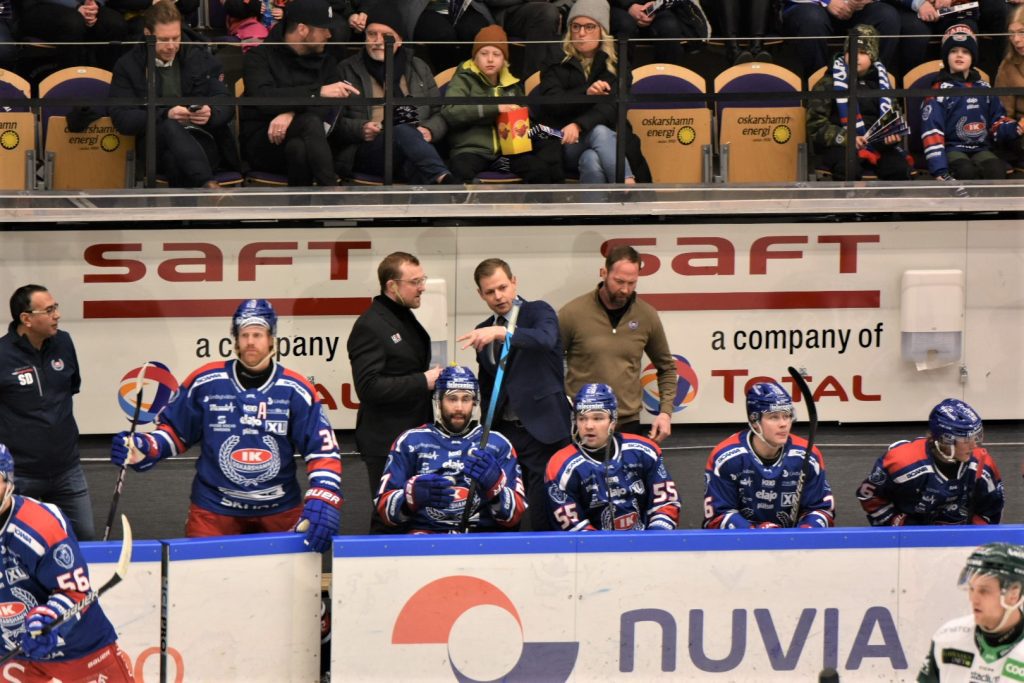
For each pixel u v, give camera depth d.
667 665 21.05
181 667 20.20
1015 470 28.19
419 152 28.48
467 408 22.30
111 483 27.72
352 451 28.88
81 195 27.50
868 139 29.45
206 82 28.05
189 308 28.22
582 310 26.56
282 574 20.56
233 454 21.56
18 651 17.84
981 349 29.58
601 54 28.73
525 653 20.81
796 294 29.17
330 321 28.47
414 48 28.48
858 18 31.67
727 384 29.34
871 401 29.61
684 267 28.95
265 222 28.09
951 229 29.17
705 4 32.59
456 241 28.44
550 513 22.53
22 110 28.23
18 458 24.31
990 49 29.58
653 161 29.39
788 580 21.02
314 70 28.23
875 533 21.02
